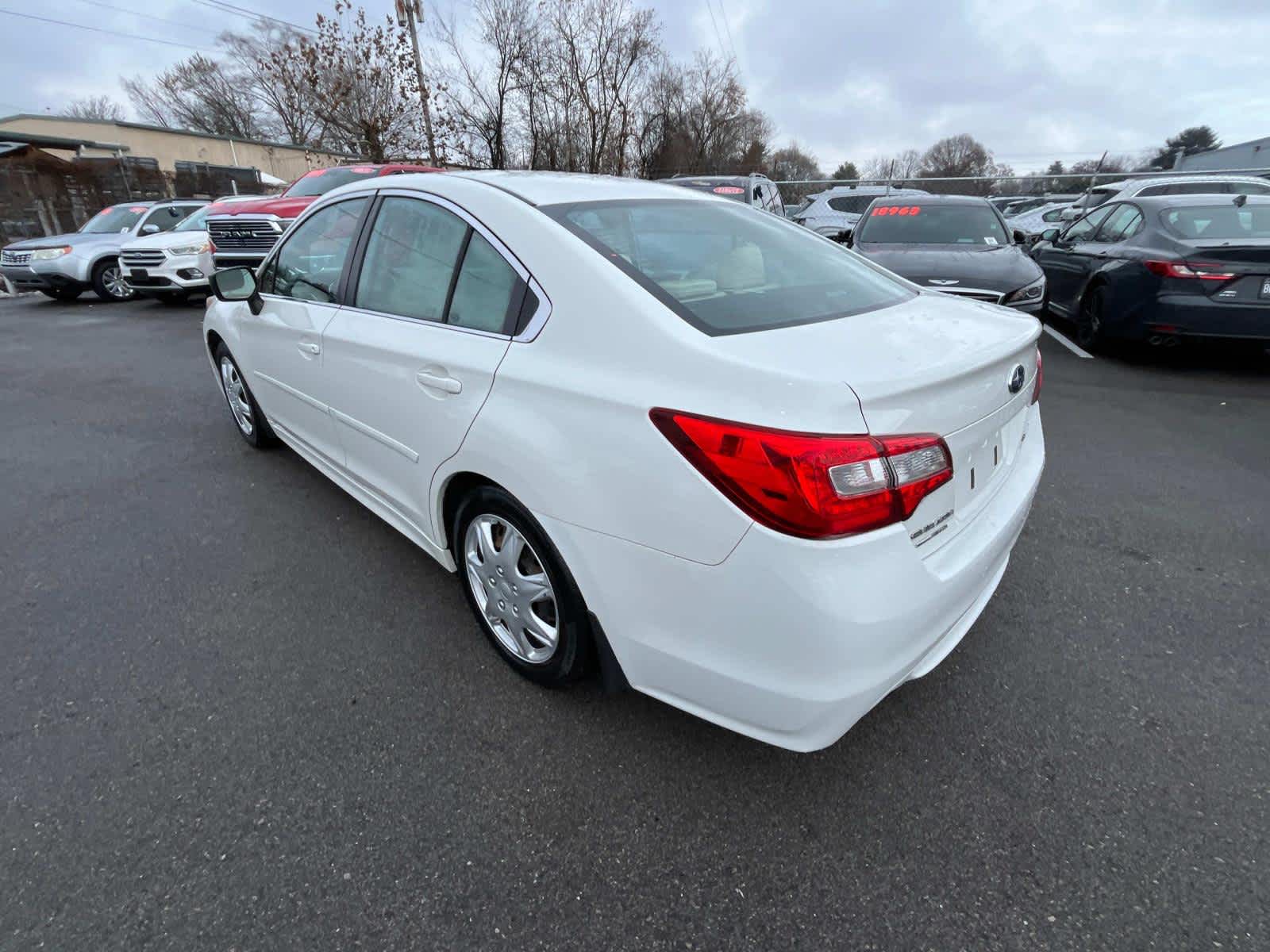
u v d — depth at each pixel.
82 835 1.81
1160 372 6.14
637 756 2.07
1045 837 1.80
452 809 1.90
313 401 3.18
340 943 1.56
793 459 1.46
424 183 2.54
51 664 2.47
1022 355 2.08
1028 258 6.21
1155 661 2.45
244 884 1.69
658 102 32.31
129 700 2.30
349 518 3.57
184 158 30.00
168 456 4.46
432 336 2.33
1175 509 3.56
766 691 1.62
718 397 1.58
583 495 1.80
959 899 1.65
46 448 4.63
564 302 1.93
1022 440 2.35
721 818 1.87
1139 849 1.76
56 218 18.89
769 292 2.10
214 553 3.23
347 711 2.25
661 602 1.72
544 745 2.11
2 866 1.72
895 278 2.66
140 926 1.59
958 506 1.85
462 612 2.78
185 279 11.23
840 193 15.55
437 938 1.57
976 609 2.07
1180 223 6.13
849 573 1.51
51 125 27.34
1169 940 1.55
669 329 1.73
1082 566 3.05
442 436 2.25
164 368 7.06
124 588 2.95
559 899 1.66
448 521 2.49
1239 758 2.04
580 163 25.78
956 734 2.14
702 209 2.60
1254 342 5.60
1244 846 1.77
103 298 12.48
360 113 21.66
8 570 3.10
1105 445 4.43
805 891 1.67
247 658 2.51
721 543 1.57
